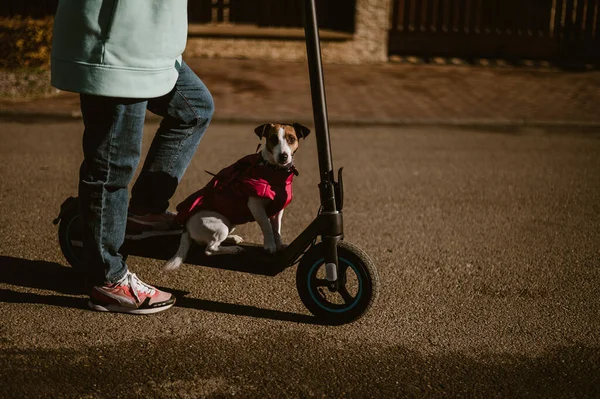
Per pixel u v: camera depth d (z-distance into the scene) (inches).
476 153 283.6
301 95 386.6
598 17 517.0
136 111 122.5
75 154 259.6
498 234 188.9
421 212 206.7
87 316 133.3
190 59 475.5
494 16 517.0
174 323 132.3
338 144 293.0
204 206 139.7
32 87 369.1
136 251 148.6
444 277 158.6
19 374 112.2
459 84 432.5
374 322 135.4
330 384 112.8
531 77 461.7
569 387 113.9
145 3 117.3
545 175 252.2
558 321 137.7
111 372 114.0
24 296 140.7
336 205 129.0
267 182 136.6
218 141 288.5
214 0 494.0
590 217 205.5
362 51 498.3
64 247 151.6
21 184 219.0
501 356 123.5
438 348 125.8
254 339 127.2
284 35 485.4
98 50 115.6
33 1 438.3
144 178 146.9
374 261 167.3
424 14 516.7
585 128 338.0
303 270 132.9
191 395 108.3
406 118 338.6
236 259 140.8
